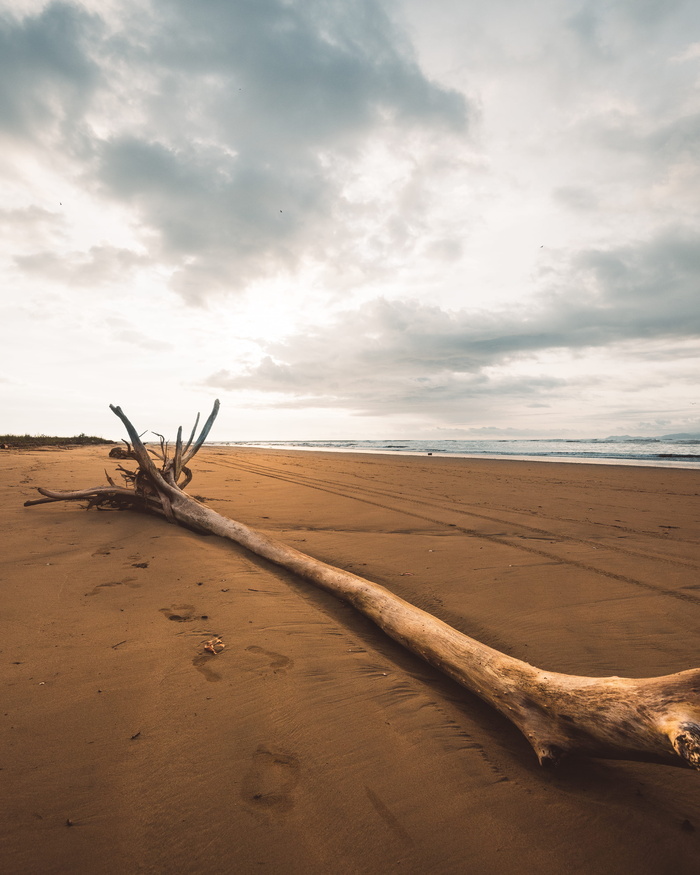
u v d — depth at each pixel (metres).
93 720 1.75
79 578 3.31
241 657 2.28
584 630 2.82
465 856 1.24
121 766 1.52
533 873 1.20
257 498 7.83
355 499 7.84
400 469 14.46
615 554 4.48
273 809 1.37
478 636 2.78
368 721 1.82
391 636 2.62
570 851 1.27
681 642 2.64
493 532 5.45
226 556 4.08
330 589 3.29
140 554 3.96
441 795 1.46
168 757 1.57
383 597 2.86
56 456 15.27
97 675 2.07
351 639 2.59
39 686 1.97
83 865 1.18
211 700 1.91
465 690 2.17
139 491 5.85
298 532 5.39
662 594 3.42
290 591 3.33
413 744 1.70
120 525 5.05
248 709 1.86
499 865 1.22
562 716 1.62
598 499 8.18
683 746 1.19
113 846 1.23
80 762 1.53
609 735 1.46
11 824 1.28
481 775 1.56
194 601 2.98
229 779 1.48
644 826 1.37
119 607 2.84
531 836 1.32
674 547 4.76
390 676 2.20
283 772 1.53
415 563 4.20
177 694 1.95
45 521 5.12
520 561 4.25
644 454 25.31
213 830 1.29
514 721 1.79
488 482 10.88
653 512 6.86
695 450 30.27
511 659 1.98
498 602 3.28
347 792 1.45
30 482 8.41
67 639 2.41
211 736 1.69
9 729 1.68
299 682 2.08
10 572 3.38
